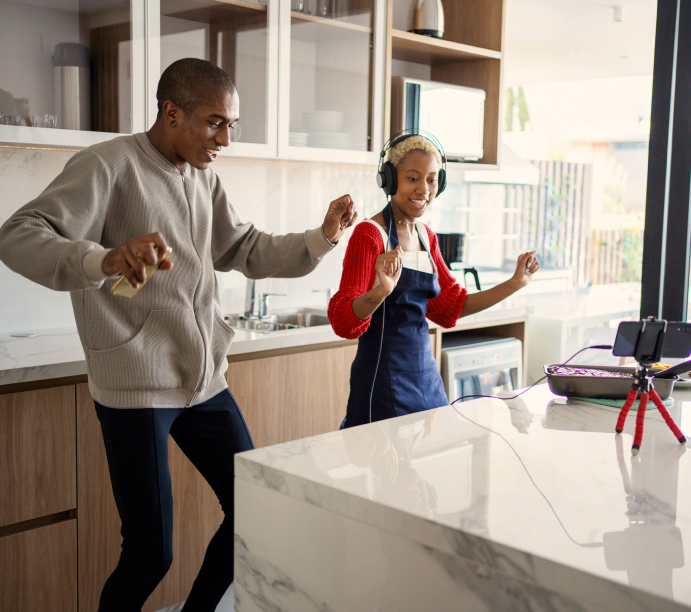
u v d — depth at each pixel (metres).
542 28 3.88
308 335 2.39
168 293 1.58
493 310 3.07
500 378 3.11
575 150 6.67
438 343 2.85
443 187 1.92
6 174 2.25
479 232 4.15
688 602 0.60
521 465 0.96
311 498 0.89
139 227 1.54
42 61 1.98
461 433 1.11
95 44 2.07
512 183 4.20
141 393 1.55
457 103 3.15
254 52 2.44
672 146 2.78
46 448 1.81
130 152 1.54
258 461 0.97
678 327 1.10
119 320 1.54
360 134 2.82
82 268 1.19
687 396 1.46
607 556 0.69
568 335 3.57
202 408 1.69
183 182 1.62
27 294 2.34
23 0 1.94
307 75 2.61
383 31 2.84
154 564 1.58
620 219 6.28
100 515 1.93
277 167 2.97
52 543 1.84
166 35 2.22
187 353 1.61
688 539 0.73
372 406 1.73
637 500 0.84
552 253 5.80
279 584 0.96
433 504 0.81
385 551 0.82
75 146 2.06
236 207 2.86
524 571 0.70
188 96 1.53
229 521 1.72
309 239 1.80
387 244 1.74
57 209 1.40
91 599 1.93
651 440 1.10
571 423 1.18
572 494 0.85
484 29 3.32
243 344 2.20
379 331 1.74
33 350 1.98
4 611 1.76
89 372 1.58
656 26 2.76
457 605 0.76
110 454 1.58
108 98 2.11
